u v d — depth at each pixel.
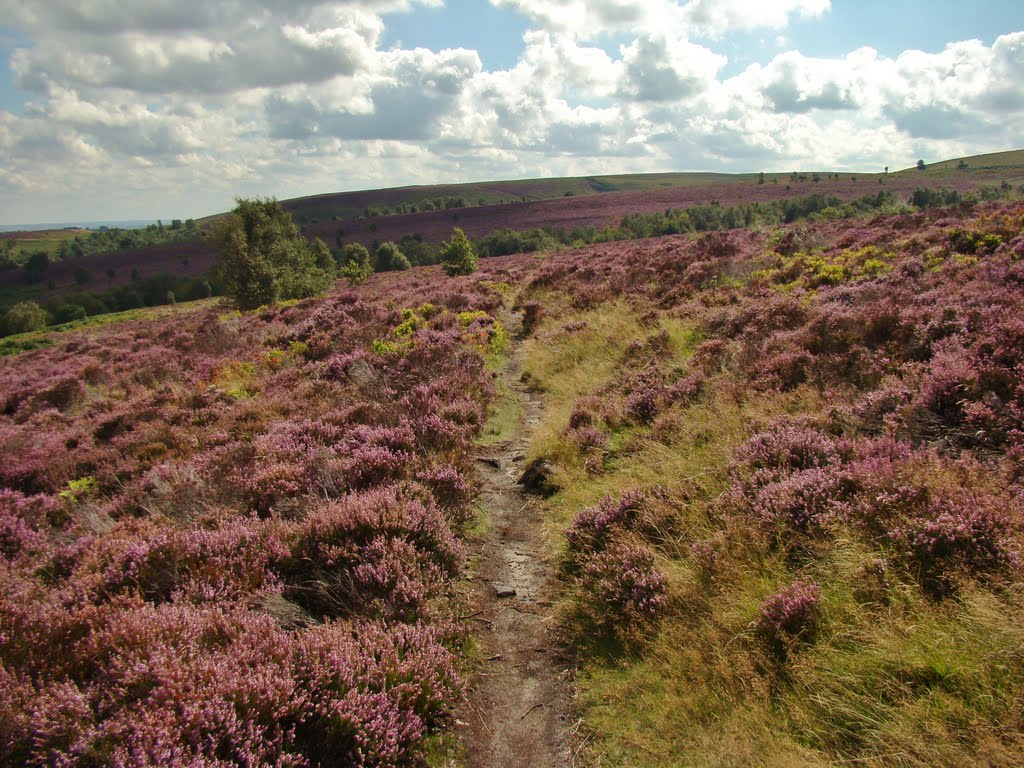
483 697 3.90
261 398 10.70
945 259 11.77
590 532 5.37
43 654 3.38
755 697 3.31
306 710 3.27
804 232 21.16
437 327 15.40
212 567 4.55
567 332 13.47
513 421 9.52
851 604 3.57
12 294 107.50
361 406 8.87
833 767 2.81
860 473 4.55
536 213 124.69
